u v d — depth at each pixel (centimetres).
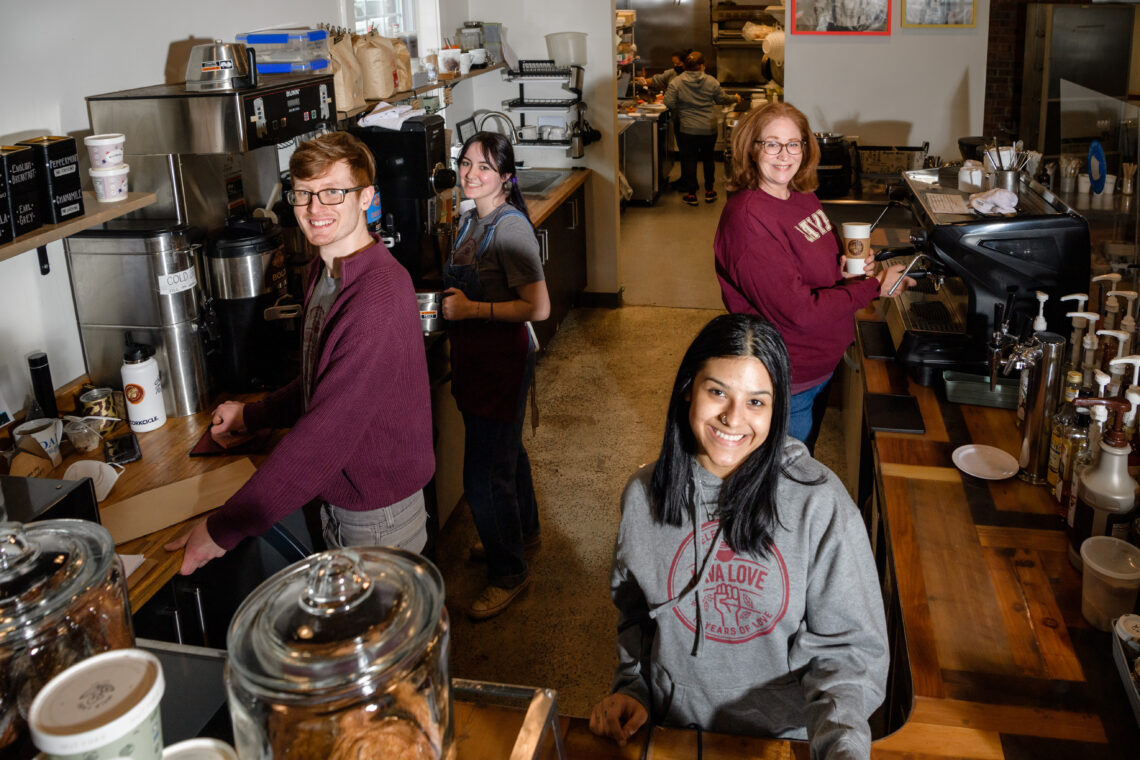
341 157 199
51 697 74
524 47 580
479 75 545
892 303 341
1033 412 225
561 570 352
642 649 168
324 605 87
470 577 350
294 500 197
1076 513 193
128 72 292
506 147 294
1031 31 695
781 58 1001
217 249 269
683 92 895
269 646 83
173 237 258
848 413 410
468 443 310
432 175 357
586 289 630
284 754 83
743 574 149
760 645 153
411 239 362
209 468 239
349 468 216
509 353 298
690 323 602
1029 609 183
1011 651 172
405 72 420
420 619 87
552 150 596
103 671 77
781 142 272
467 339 297
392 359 203
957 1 607
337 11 434
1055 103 634
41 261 254
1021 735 152
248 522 194
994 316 281
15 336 253
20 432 232
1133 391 183
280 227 302
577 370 534
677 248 775
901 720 194
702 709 160
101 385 275
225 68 274
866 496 320
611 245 616
